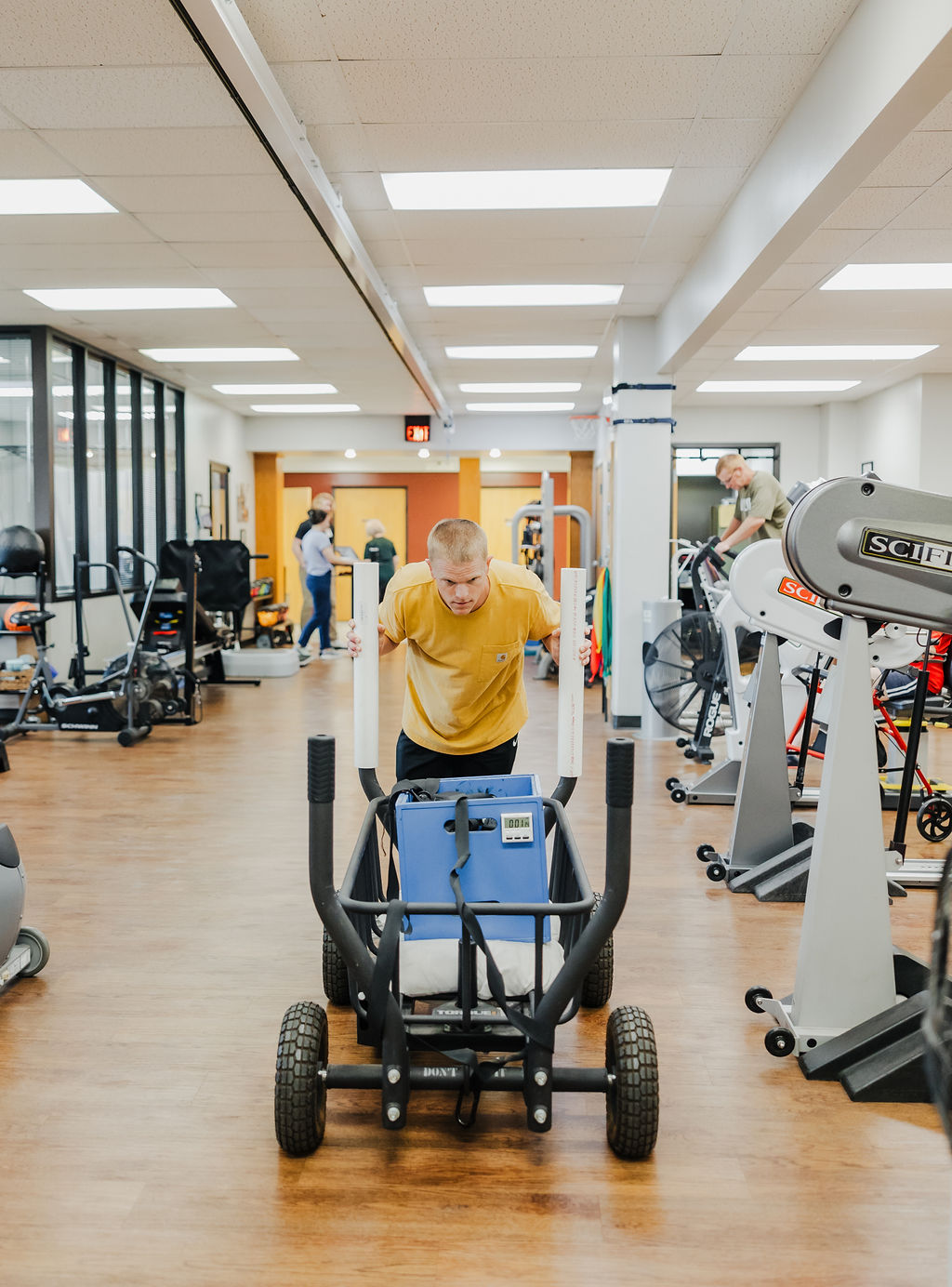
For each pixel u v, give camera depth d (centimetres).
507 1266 166
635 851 407
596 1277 164
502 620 242
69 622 746
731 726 491
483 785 229
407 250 540
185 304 651
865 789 231
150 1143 201
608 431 915
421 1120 212
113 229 495
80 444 768
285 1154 198
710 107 372
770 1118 212
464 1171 192
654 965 292
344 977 261
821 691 479
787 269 524
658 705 611
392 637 248
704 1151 200
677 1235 174
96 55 323
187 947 304
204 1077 228
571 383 975
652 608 668
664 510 702
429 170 431
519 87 356
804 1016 234
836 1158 198
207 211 469
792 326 666
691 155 416
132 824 442
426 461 1513
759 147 407
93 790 506
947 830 418
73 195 448
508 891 209
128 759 587
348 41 324
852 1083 221
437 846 209
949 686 417
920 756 473
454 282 605
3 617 688
